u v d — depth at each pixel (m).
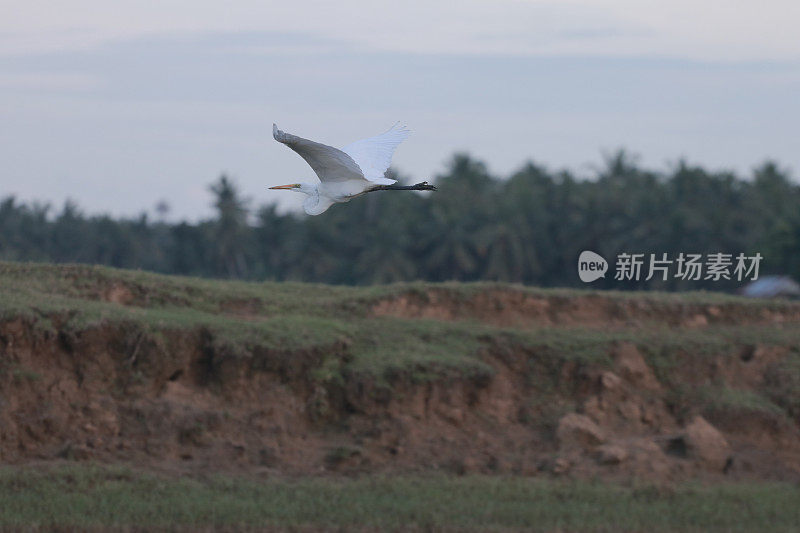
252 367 42.09
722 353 47.28
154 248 173.00
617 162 148.88
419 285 50.19
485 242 138.38
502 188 152.38
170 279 48.31
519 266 140.62
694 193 134.88
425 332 46.22
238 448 39.31
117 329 40.94
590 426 41.56
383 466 39.38
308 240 146.38
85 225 169.88
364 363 43.19
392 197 144.62
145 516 32.34
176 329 41.75
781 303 53.19
